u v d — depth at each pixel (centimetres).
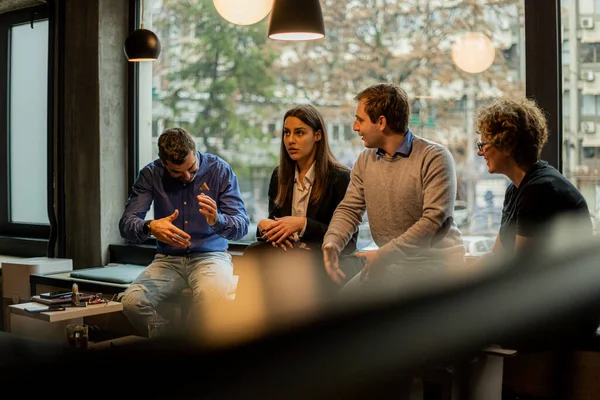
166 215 384
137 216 377
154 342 40
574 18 316
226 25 447
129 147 494
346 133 397
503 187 340
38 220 546
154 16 483
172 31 475
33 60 543
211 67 457
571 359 237
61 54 494
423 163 271
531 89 326
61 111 496
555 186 227
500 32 340
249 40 437
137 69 491
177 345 39
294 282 257
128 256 475
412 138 279
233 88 446
